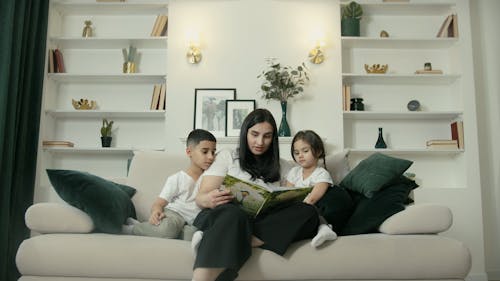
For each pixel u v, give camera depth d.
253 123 1.88
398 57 3.84
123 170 3.79
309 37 3.62
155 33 3.69
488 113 3.62
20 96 3.03
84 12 3.86
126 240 1.64
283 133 3.40
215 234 1.46
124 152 3.73
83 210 1.75
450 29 3.63
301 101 3.54
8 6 2.75
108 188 1.87
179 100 3.56
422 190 3.32
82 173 1.88
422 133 3.76
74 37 3.66
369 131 3.77
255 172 1.86
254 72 3.59
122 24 3.88
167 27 3.72
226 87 3.58
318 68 3.57
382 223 1.80
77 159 3.78
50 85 3.70
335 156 2.33
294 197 1.64
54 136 3.79
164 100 3.64
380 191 1.88
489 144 3.58
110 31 3.88
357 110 3.63
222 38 3.62
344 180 2.12
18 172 3.01
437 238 1.64
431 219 1.68
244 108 3.54
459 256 1.60
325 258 1.58
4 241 2.68
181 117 3.54
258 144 1.86
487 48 3.69
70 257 1.60
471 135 3.45
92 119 3.84
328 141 3.49
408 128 3.78
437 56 3.84
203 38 3.62
